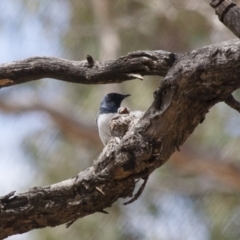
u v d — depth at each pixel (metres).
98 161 5.37
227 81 4.86
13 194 5.47
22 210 5.44
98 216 11.24
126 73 5.51
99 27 12.30
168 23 12.02
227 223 11.13
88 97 12.32
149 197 11.42
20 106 12.12
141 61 5.39
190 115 5.09
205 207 11.43
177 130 5.15
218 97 5.00
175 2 11.72
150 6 11.88
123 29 12.31
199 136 11.54
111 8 12.41
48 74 5.68
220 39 11.49
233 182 11.35
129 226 11.18
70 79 5.66
